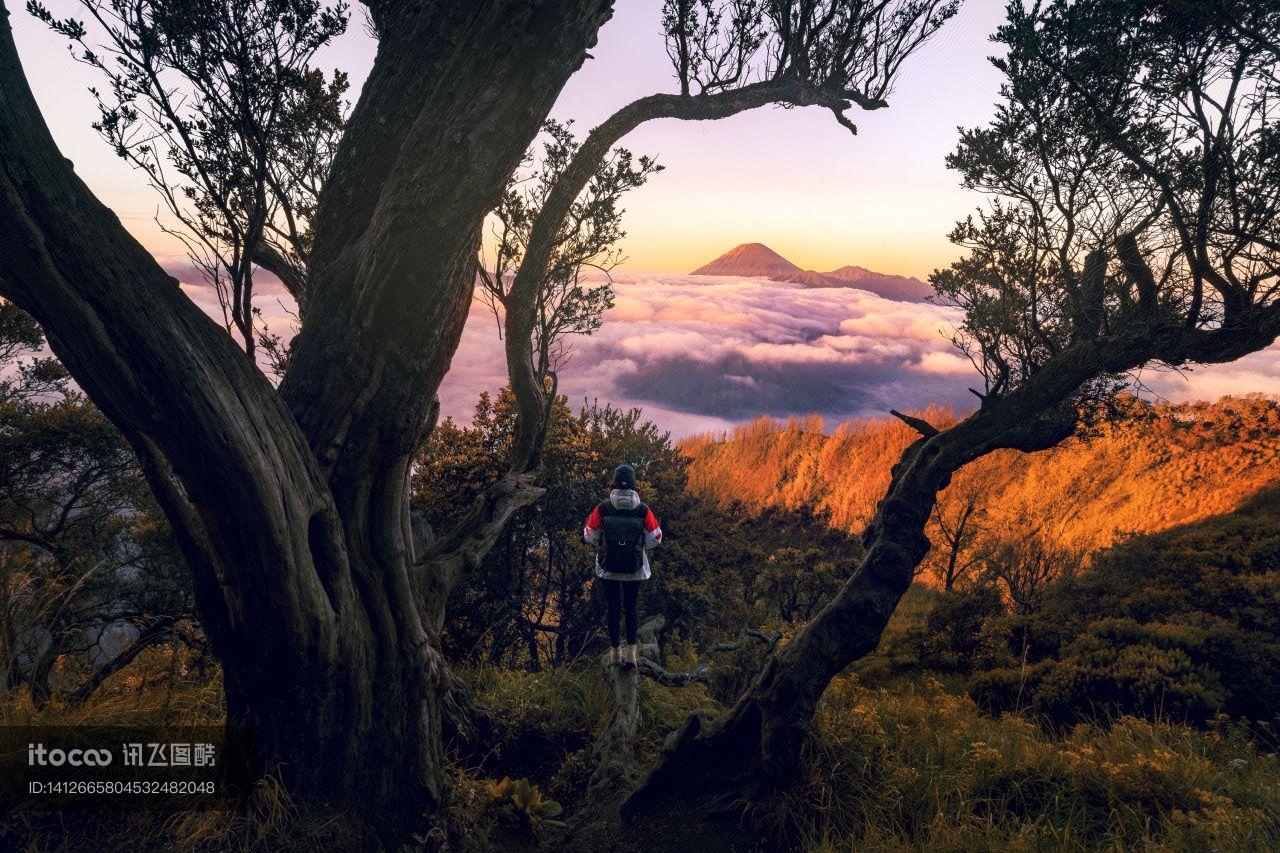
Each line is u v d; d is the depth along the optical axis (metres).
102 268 2.47
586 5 2.92
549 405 5.77
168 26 3.57
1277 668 8.34
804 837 3.79
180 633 6.12
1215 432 30.83
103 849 2.91
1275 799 4.05
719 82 4.55
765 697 4.07
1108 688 8.24
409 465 3.66
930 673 10.83
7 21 2.34
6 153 2.26
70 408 8.45
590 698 5.64
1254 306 3.45
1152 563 13.04
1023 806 4.09
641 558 5.09
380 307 3.24
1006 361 4.48
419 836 3.53
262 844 3.07
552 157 5.98
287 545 2.98
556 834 4.06
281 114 4.23
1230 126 3.43
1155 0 3.48
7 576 3.89
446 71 3.05
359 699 3.41
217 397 2.71
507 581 7.93
